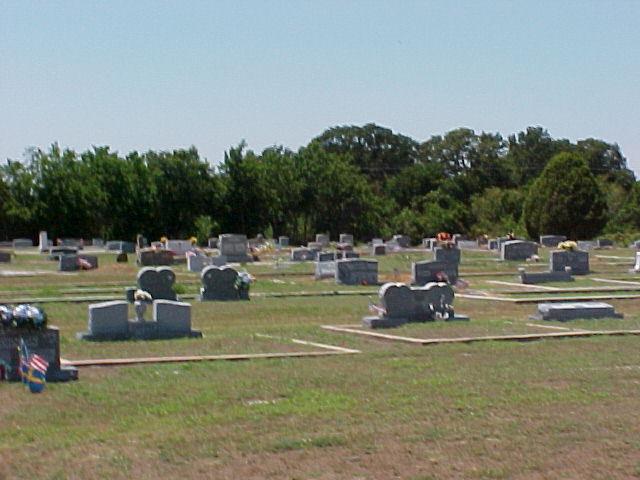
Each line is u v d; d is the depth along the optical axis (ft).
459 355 74.69
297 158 373.40
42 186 326.85
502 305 121.60
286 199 365.20
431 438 47.03
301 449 45.32
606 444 46.19
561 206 339.57
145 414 52.80
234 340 83.20
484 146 494.59
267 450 45.19
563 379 63.16
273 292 137.39
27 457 44.42
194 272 175.63
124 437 47.73
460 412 52.60
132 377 64.13
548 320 100.12
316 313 111.75
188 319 85.66
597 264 206.90
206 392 58.44
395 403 54.85
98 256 234.38
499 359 72.38
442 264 150.51
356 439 46.83
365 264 152.25
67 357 72.69
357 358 72.84
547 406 54.19
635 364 70.03
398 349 78.33
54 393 58.49
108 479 41.11
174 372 66.13
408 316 96.53
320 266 163.63
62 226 327.88
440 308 98.58
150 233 337.11
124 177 333.83
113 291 138.51
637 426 49.52
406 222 381.40
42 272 177.17
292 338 85.56
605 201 354.95
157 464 43.16
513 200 394.11
